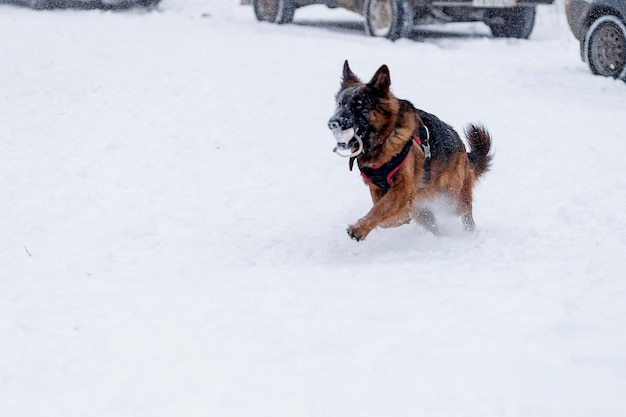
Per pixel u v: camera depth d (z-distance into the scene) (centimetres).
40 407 330
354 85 557
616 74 1288
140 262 531
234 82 1260
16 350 383
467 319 412
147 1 2167
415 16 1722
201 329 404
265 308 433
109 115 1045
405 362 361
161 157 853
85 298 453
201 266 523
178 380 349
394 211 545
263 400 331
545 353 368
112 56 1460
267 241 588
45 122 1004
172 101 1132
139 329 405
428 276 492
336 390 337
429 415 316
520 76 1320
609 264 511
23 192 718
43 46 1557
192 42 1623
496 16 1728
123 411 325
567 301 433
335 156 876
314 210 682
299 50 1544
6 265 520
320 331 398
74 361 370
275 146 915
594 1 1299
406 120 537
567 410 317
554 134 955
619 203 684
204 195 722
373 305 435
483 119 1031
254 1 1973
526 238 593
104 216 651
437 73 1336
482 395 329
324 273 501
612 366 354
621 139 929
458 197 608
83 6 2198
